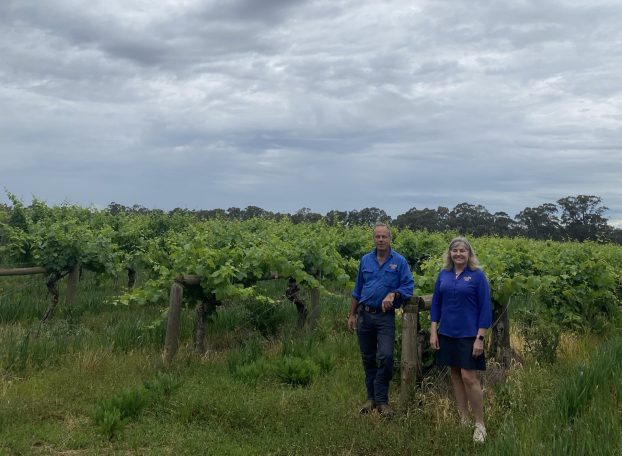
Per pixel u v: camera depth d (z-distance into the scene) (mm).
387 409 6273
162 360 7762
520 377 7062
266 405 6242
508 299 8039
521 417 6023
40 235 12727
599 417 5195
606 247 17719
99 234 13984
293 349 8367
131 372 7301
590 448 4535
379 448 5434
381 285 6504
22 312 10828
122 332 8836
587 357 8094
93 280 15656
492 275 8156
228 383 7027
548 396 6477
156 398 6348
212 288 8508
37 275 14094
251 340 8781
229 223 20875
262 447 5438
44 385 6715
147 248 15961
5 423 5613
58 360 7707
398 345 7324
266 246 10461
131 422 5895
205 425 5922
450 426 5770
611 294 11008
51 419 5902
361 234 18500
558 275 10672
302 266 10047
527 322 8953
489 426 5895
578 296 10477
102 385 6762
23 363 7383
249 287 9320
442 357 6074
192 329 9656
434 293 6215
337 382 7285
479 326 5863
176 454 5199
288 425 5914
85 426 5734
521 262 11797
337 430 5660
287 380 7379
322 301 12125
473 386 5863
